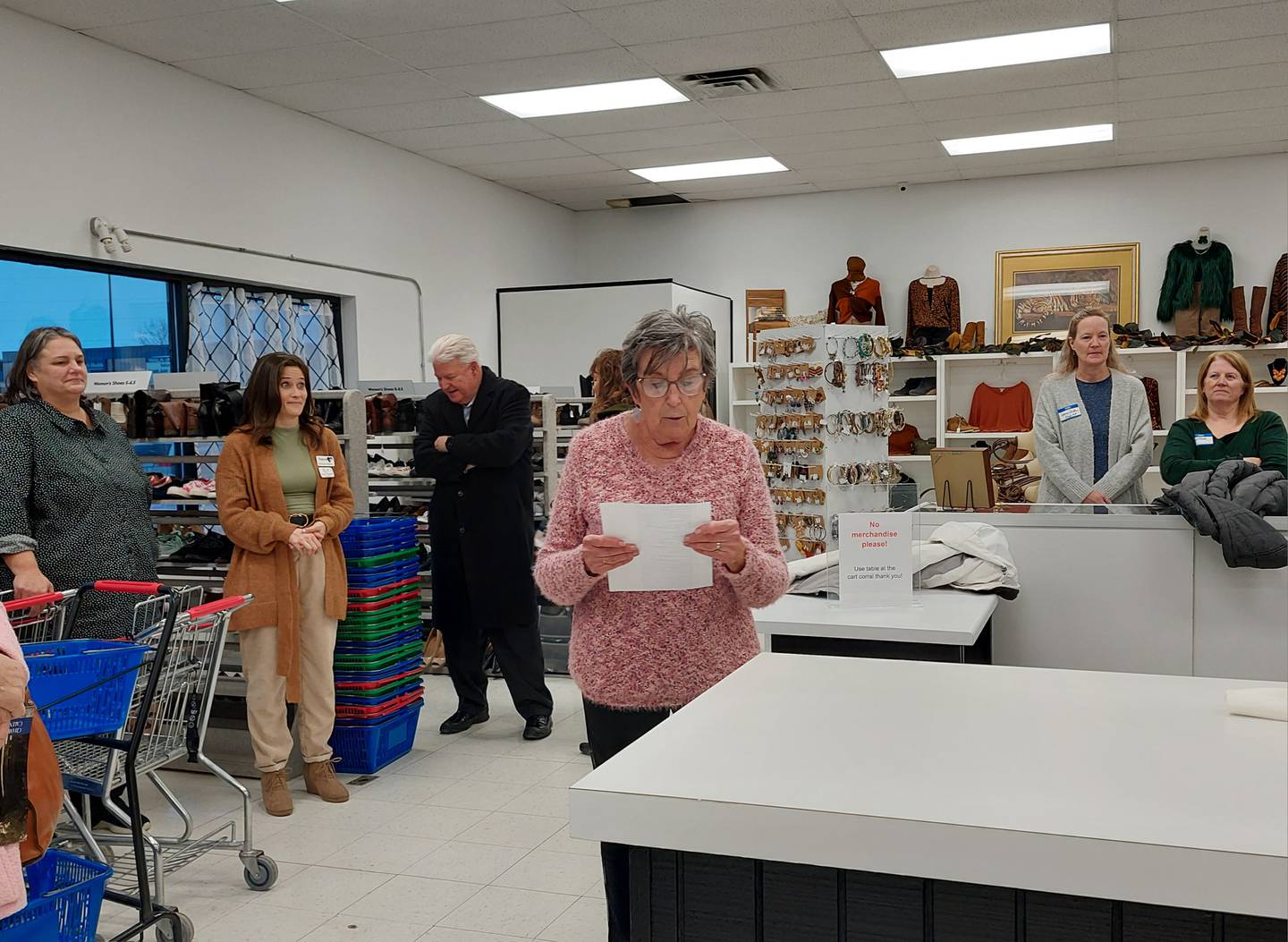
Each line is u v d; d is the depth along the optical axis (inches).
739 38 234.2
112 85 229.3
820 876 53.6
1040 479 181.6
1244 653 130.6
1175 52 245.3
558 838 149.4
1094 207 363.9
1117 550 134.8
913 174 367.2
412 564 188.2
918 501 149.9
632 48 239.9
